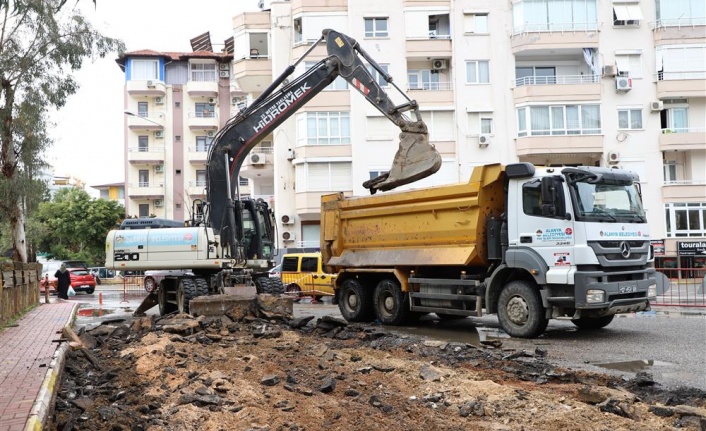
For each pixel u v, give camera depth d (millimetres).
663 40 34062
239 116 16766
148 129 53906
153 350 9398
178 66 55156
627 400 6426
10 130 26891
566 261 11172
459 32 34688
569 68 35375
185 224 18656
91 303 25469
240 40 38344
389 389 7141
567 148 33469
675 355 9500
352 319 15500
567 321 14195
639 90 34094
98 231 53812
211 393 6777
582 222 11117
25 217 28594
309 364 8562
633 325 13266
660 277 12508
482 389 6902
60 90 27547
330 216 16219
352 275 15695
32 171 27938
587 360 9258
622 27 34344
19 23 27141
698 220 33594
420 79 35469
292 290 22703
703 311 16828
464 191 12656
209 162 16812
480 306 12523
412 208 13789
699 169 34406
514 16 34500
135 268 16547
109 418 5961
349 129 34344
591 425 5719
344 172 34281
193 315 12891
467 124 34344
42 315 16531
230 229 16578
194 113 54531
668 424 5758
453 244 13039
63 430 5641
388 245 14594
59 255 52500
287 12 36375
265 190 42250
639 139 33875
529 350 10211
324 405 6383
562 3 34156
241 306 13141
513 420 5922
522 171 11789
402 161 14469
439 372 7652
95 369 8656
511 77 34500
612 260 11242
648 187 33781
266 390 7016
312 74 16406
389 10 34875
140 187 53875
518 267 11758
